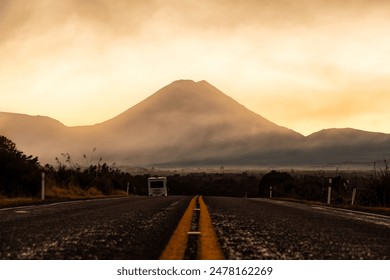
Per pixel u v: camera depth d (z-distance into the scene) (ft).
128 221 44.62
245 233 36.76
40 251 28.66
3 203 71.26
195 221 45.09
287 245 31.68
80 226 40.27
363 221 50.01
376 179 90.79
